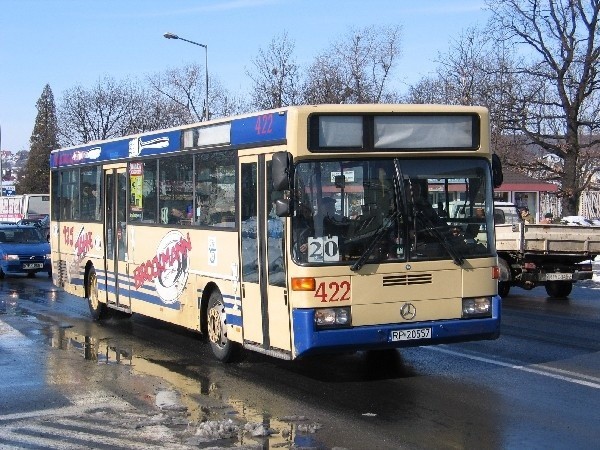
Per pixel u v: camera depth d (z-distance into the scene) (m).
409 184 9.54
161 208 13.10
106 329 15.04
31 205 57.16
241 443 7.44
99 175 15.77
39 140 97.25
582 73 39.28
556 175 44.56
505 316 16.11
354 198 9.35
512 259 19.36
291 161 9.18
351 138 9.39
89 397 9.45
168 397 9.41
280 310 9.57
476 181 9.88
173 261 12.66
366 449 7.20
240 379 10.35
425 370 10.59
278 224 9.61
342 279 9.16
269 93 46.44
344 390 9.58
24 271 26.28
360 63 45.72
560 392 9.30
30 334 14.45
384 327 9.27
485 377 10.12
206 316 11.84
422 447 7.24
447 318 9.58
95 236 15.95
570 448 7.17
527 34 39.72
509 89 41.34
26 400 9.33
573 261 19.28
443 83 52.66
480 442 7.37
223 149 11.05
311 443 7.41
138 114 67.25
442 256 9.57
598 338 13.19
